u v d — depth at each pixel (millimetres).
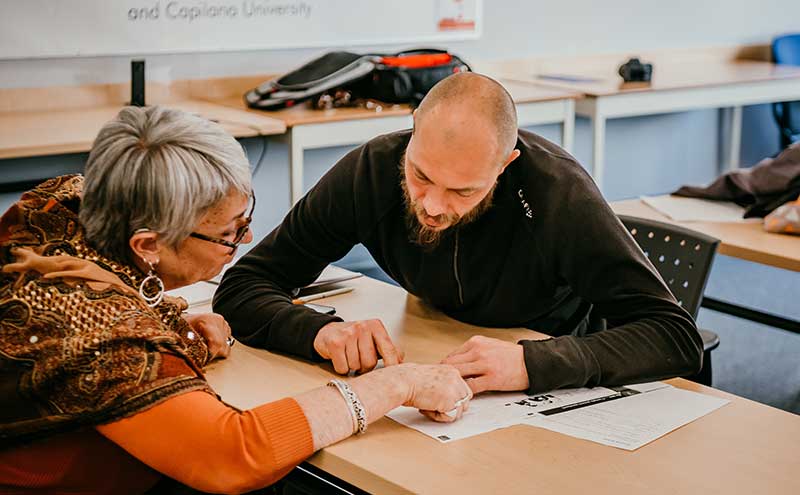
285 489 1622
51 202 1399
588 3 5312
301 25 4328
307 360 1718
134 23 3873
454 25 4797
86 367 1273
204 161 1342
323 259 1960
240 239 1448
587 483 1276
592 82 4824
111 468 1401
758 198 2775
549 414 1491
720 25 5914
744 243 2518
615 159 5617
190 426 1286
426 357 1720
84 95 3846
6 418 1306
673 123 5770
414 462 1327
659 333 1628
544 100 4344
